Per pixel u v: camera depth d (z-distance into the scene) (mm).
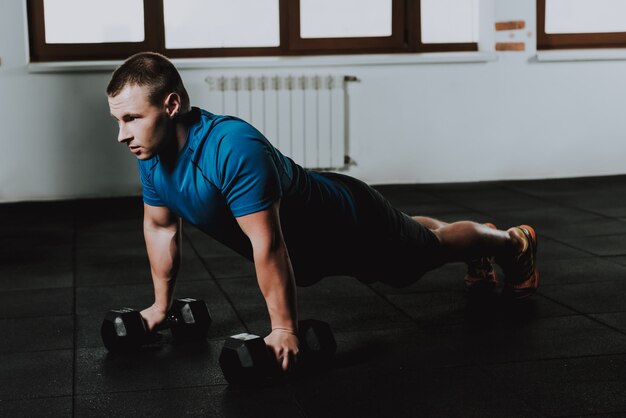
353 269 2705
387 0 6336
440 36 6434
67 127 5914
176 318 2795
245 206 2305
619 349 2666
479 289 3354
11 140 5871
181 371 2523
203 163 2322
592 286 3453
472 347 2707
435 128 6344
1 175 5895
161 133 2301
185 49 6164
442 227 2918
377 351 2686
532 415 2166
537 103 6418
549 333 2838
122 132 2299
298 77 6078
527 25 6312
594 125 6504
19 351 2746
